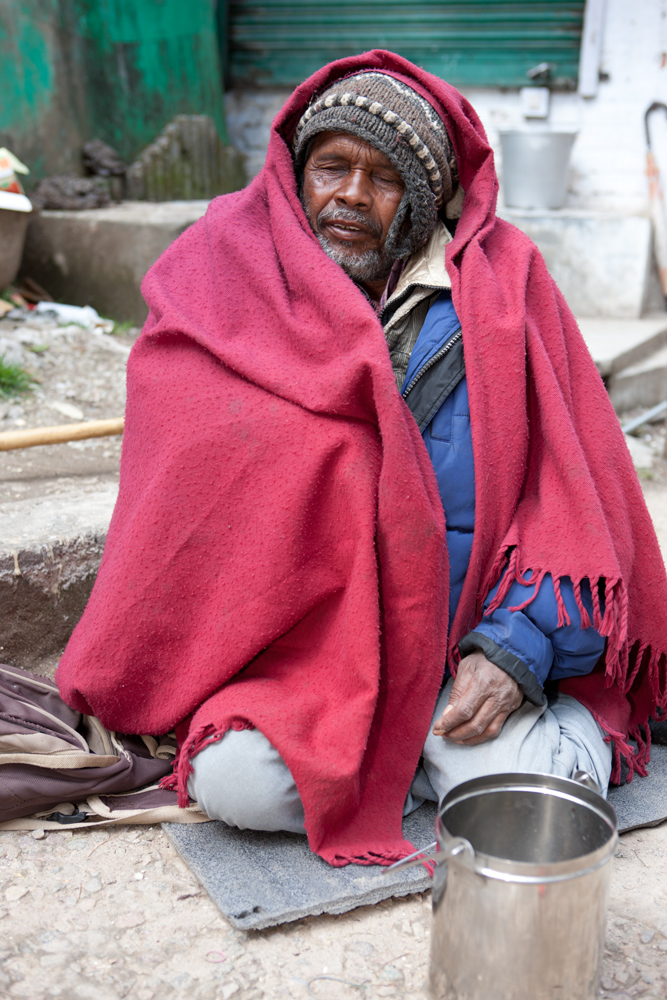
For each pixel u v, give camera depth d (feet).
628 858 5.40
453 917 4.07
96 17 16.67
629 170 19.40
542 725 5.40
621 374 14.89
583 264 18.29
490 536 5.49
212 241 5.84
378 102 5.43
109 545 5.90
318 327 5.46
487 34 19.17
